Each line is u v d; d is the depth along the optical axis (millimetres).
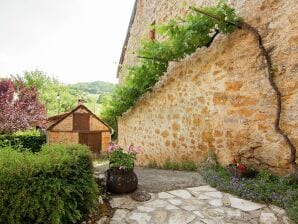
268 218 2848
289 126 3666
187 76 6039
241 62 4438
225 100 4793
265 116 3996
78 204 2832
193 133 5750
